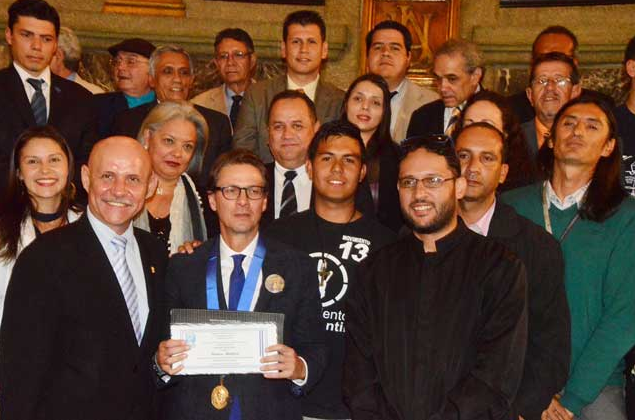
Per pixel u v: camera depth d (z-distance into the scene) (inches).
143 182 150.6
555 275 158.2
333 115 228.2
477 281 146.5
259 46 307.4
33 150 165.8
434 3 311.0
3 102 205.6
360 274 153.9
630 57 204.8
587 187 170.4
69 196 172.4
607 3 303.7
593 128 168.2
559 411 163.5
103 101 256.5
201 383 148.3
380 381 146.3
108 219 148.4
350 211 171.0
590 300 167.0
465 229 151.8
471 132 165.3
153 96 262.1
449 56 222.1
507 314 143.9
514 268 146.6
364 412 144.8
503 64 308.2
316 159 169.0
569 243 169.5
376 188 194.4
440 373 143.5
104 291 146.6
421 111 229.1
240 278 152.6
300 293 153.4
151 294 151.8
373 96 197.2
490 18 313.7
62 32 269.0
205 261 154.2
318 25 229.1
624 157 198.8
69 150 170.7
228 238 154.6
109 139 151.2
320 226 169.6
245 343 144.1
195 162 191.0
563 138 169.9
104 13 303.7
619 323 162.9
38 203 167.6
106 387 144.8
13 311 143.6
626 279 164.2
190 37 305.9
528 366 154.6
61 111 209.8
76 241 148.1
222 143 224.1
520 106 235.9
